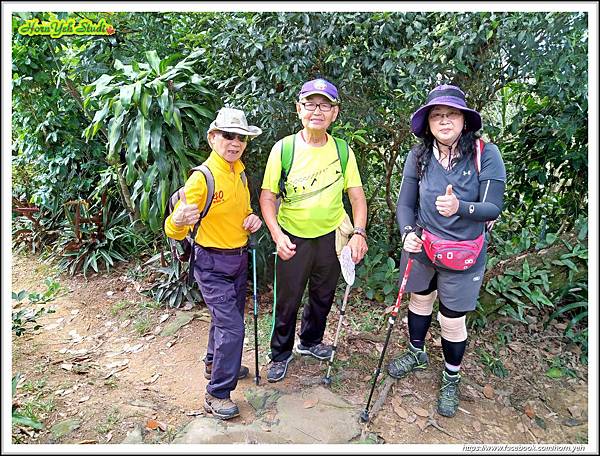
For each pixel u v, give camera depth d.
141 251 4.54
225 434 2.40
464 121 2.38
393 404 2.69
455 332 2.58
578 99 3.14
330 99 2.38
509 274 3.29
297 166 2.51
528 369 3.00
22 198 5.09
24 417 2.38
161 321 3.61
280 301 2.71
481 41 2.86
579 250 3.18
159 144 3.18
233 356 2.47
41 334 3.54
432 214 2.44
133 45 4.09
